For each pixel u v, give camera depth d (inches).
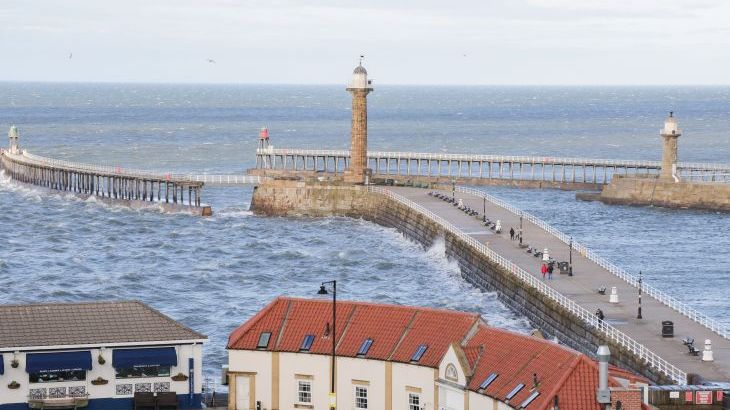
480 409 5017.2
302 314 5634.8
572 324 6978.4
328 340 5487.2
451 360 5142.7
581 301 7386.8
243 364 5541.3
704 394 4857.3
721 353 6151.6
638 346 6210.6
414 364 5280.5
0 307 5551.2
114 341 5428.2
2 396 5349.4
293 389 5502.0
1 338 5369.1
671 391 4847.4
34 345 5354.3
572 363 4781.0
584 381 4717.0
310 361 5472.4
